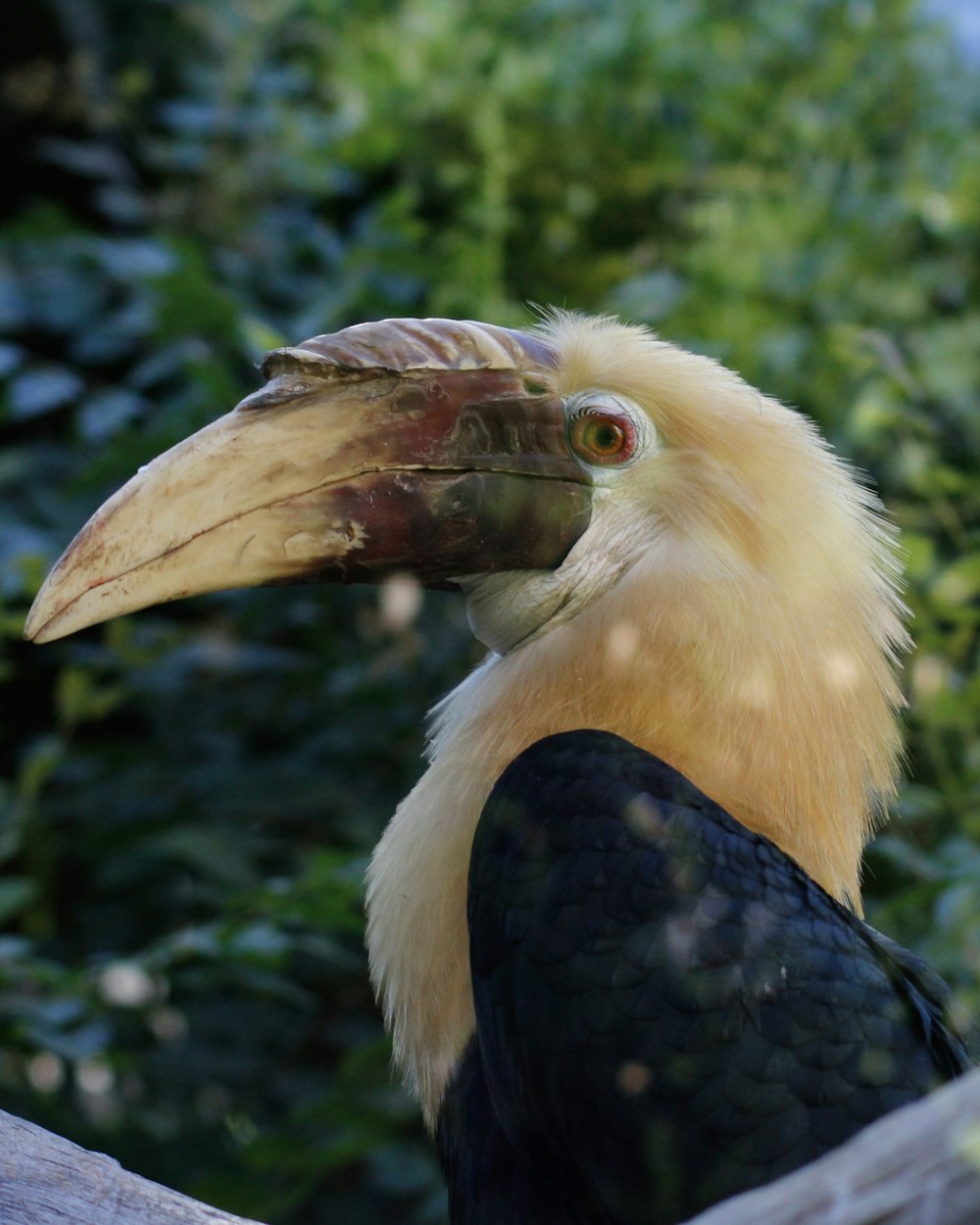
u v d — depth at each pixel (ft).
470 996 11.03
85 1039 16.79
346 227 27.81
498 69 26.50
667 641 11.19
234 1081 19.85
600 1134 9.93
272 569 11.18
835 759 11.17
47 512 21.70
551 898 10.21
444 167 26.37
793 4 28.30
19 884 18.10
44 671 25.53
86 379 25.40
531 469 11.55
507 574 11.84
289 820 21.21
